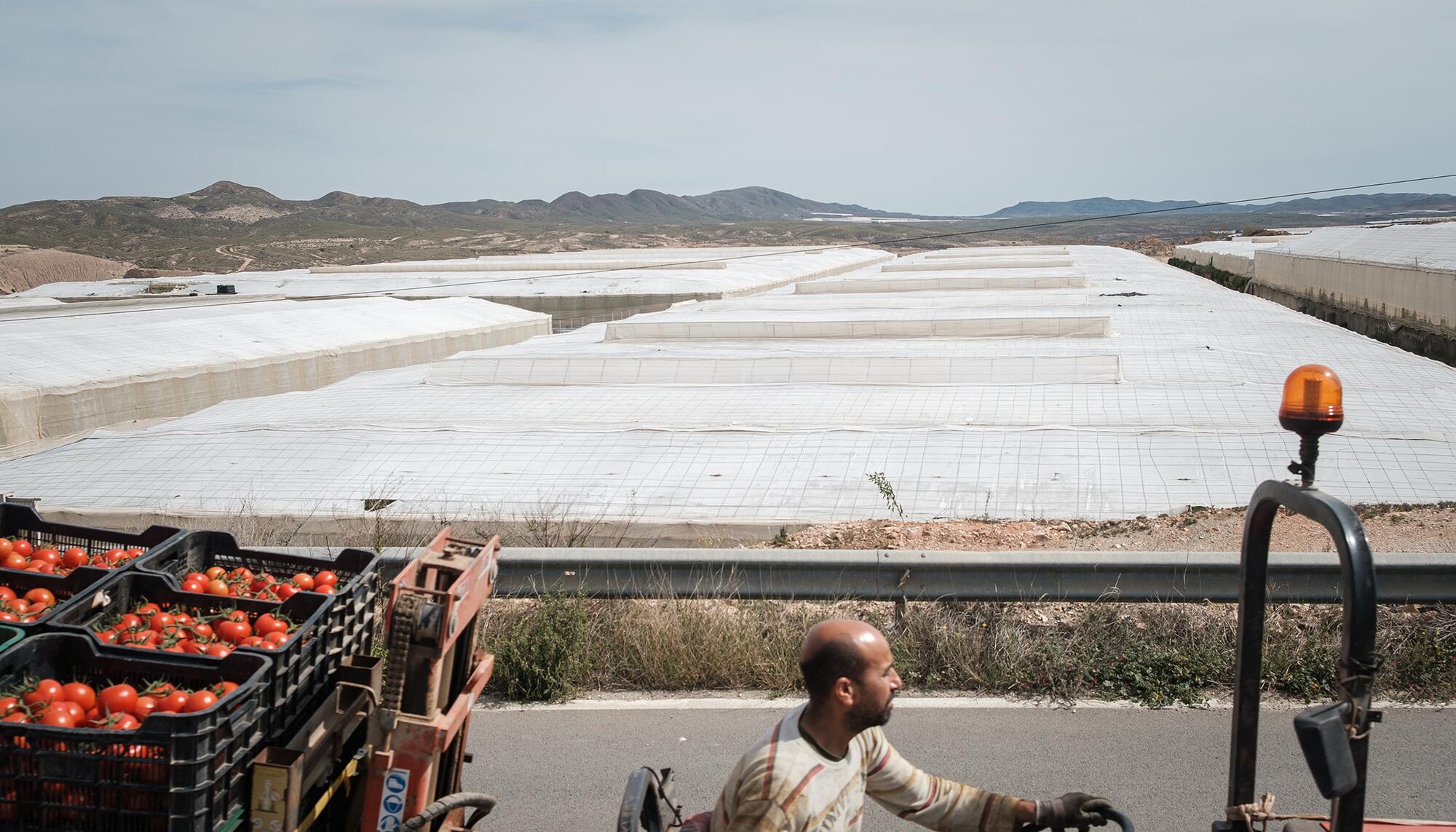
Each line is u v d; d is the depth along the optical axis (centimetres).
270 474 1309
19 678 382
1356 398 1507
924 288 3425
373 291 4503
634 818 329
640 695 673
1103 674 668
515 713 648
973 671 677
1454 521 902
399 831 375
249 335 2517
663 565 737
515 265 6162
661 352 2052
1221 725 614
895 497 1163
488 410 1611
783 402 1586
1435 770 553
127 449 1407
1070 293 3148
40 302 3747
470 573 392
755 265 5931
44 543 538
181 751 332
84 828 340
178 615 454
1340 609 714
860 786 332
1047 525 1009
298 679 405
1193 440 1272
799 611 744
